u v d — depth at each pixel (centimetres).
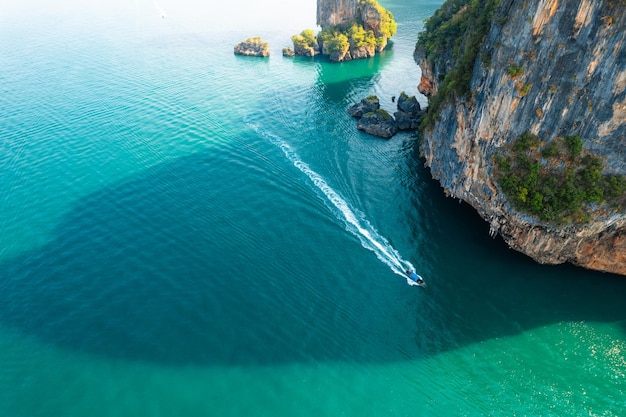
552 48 4703
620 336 4894
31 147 7781
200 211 6450
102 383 4238
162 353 4512
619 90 4462
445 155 6725
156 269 5447
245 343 4659
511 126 5234
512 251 5888
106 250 5688
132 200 6600
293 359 4550
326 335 4809
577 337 4884
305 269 5584
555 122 4941
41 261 5491
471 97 5725
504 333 4928
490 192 5725
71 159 7488
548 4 4578
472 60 5812
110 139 8156
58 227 6028
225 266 5550
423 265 5716
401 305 5191
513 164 5312
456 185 6550
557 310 5162
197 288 5231
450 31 8044
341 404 4219
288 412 4116
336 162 7894
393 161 7975
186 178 7181
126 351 4506
